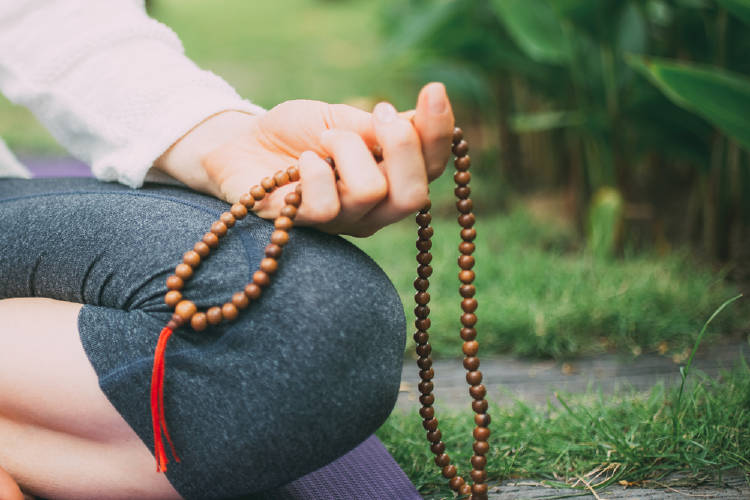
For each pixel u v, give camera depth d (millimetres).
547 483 874
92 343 689
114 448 700
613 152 1860
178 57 888
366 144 712
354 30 6148
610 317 1375
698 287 1472
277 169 741
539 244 1903
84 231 748
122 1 928
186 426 665
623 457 888
